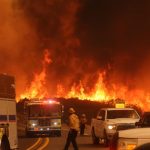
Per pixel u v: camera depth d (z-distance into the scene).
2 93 18.70
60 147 27.53
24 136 40.94
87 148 26.41
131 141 12.63
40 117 39.66
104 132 27.42
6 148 18.73
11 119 19.50
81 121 39.69
